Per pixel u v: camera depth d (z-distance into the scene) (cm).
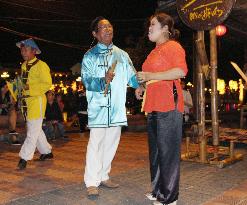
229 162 595
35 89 567
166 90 353
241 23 875
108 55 432
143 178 503
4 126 1000
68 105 1759
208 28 555
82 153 714
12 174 534
